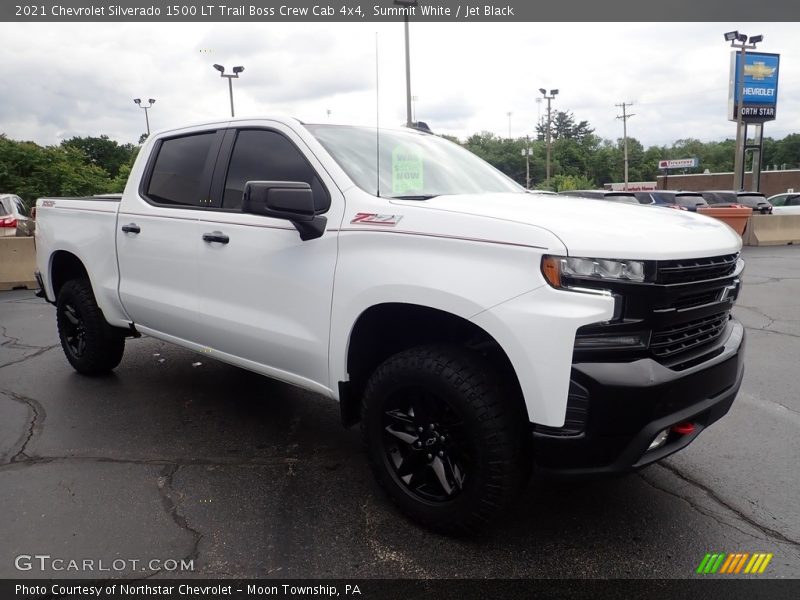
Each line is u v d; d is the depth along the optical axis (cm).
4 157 2831
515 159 8419
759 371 523
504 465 249
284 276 317
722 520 293
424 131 428
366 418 291
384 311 286
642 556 264
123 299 427
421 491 283
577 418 232
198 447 373
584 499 312
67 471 339
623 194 1877
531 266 234
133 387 480
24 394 463
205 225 360
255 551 268
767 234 1730
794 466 347
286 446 376
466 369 253
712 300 268
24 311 817
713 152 11344
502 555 265
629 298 232
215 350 375
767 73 3284
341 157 319
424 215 268
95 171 3512
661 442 251
